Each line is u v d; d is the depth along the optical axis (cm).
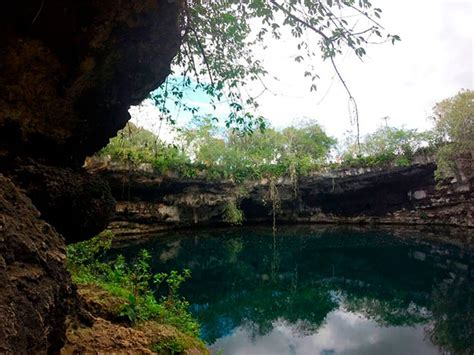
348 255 2097
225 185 3025
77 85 372
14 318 181
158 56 405
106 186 464
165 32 387
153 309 570
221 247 2372
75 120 397
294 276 1734
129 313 497
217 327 1093
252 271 1823
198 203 2962
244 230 3050
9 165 346
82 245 788
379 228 2964
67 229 423
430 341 958
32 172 358
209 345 946
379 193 3139
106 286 614
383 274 1708
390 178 2948
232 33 456
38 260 234
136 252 1969
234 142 3152
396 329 1065
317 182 3145
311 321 1158
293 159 3102
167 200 2823
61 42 347
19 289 205
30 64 339
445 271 1673
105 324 447
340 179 3073
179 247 2309
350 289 1520
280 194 3206
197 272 1755
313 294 1462
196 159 2911
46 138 378
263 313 1239
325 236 2712
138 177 2441
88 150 461
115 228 2547
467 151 2522
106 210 457
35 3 317
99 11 338
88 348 379
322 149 3362
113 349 393
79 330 404
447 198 2772
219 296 1418
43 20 328
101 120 432
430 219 2894
